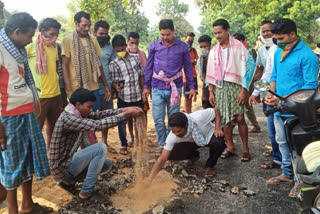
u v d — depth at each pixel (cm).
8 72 275
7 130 283
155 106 471
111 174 413
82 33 430
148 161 450
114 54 505
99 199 350
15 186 291
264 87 299
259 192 363
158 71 460
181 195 362
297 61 329
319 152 236
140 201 350
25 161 298
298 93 293
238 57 430
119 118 339
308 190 235
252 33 3020
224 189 369
